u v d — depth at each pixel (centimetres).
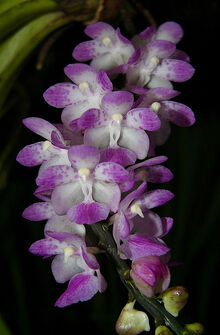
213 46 41
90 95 33
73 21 38
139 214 31
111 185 31
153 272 30
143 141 32
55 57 40
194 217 45
